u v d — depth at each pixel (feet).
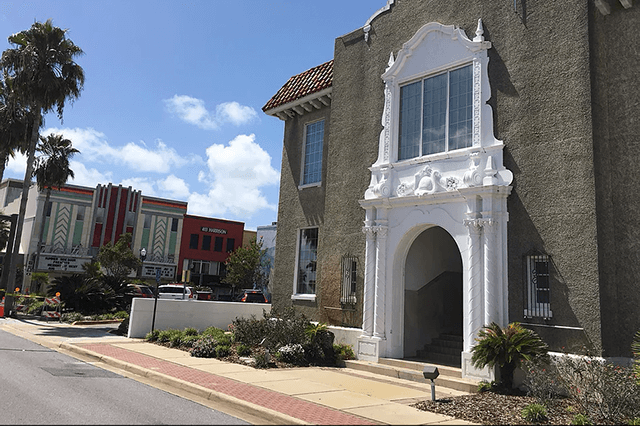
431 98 42.83
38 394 26.96
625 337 30.73
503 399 29.19
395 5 47.21
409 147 43.98
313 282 52.39
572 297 31.53
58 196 152.97
